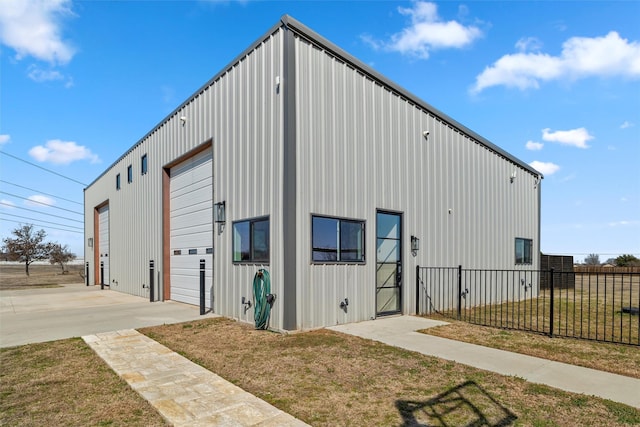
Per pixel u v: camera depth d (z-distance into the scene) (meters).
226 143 8.98
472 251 11.99
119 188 16.73
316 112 7.46
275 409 3.58
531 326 7.84
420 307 9.74
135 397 3.92
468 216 11.95
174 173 12.09
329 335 6.61
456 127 11.59
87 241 23.05
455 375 4.55
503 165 14.12
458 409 3.58
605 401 3.78
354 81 8.38
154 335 6.80
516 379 4.42
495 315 9.42
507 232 14.08
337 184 7.77
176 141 11.52
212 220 9.68
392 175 9.19
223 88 9.20
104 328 7.43
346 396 3.90
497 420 3.35
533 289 15.44
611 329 7.64
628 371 4.79
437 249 10.52
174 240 11.95
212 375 4.57
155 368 4.87
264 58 7.74
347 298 7.82
